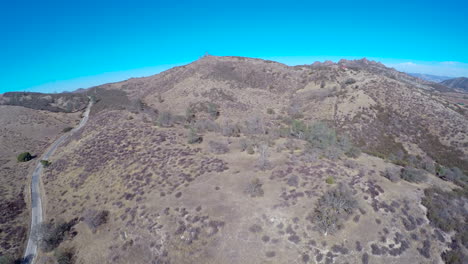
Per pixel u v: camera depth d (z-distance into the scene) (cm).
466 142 5169
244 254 2289
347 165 3547
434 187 3198
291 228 2445
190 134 4934
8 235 3247
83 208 3453
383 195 2892
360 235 2388
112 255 2633
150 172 3700
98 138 5269
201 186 3209
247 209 2700
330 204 2600
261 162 3566
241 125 6544
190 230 2584
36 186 4488
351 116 6588
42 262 2797
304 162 3575
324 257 2211
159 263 2398
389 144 5538
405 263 2205
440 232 2497
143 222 2833
